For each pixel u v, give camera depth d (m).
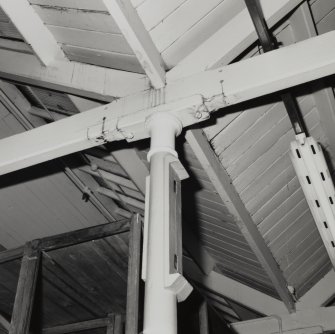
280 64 1.64
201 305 2.37
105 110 1.94
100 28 1.88
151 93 1.87
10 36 2.34
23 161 2.04
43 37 2.15
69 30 2.04
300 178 1.91
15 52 2.35
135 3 1.73
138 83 1.95
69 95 2.38
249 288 3.90
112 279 2.15
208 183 2.72
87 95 2.13
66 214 4.08
